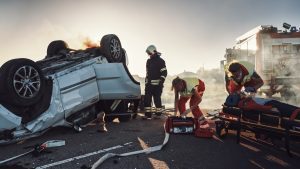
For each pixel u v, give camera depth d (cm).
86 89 676
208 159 458
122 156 467
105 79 729
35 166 427
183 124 608
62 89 609
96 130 673
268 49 1169
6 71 504
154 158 461
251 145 535
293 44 1162
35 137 602
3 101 514
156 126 716
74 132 651
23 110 533
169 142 552
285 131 461
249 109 517
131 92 770
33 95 537
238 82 579
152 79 843
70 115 646
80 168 418
